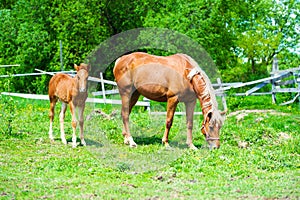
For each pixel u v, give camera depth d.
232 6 30.00
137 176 8.70
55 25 27.72
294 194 7.15
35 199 6.89
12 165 9.32
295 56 42.72
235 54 37.50
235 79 36.50
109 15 30.42
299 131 13.63
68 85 11.61
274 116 15.75
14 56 28.83
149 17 25.45
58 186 7.70
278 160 10.05
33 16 28.41
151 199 6.94
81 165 9.41
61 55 24.88
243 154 10.41
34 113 17.44
